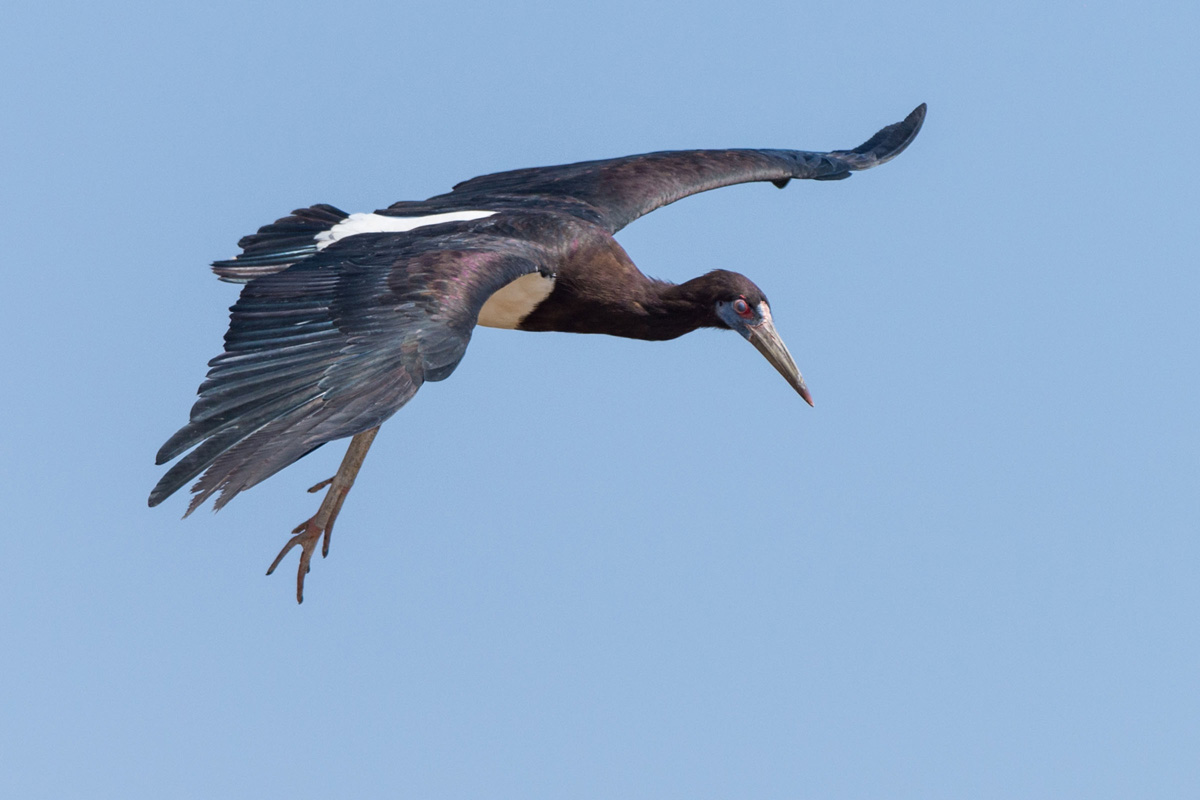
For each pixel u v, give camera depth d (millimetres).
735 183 14992
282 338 10523
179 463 9648
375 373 10211
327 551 12062
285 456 9586
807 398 13781
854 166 15922
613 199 14148
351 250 12023
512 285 13102
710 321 13898
